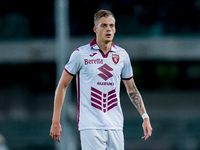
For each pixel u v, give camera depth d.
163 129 82.00
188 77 100.19
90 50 17.28
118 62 17.42
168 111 99.69
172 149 78.38
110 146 17.25
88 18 88.69
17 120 85.31
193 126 82.00
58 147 59.59
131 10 88.94
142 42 87.31
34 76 98.69
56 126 17.16
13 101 97.25
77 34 88.31
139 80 100.38
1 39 89.00
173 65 99.88
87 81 17.19
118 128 17.25
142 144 78.12
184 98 100.19
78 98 17.44
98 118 17.02
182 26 88.94
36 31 89.75
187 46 87.06
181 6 89.06
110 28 17.06
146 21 88.88
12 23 89.38
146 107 100.19
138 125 80.75
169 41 87.25
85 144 17.08
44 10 89.81
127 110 98.44
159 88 100.69
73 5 88.50
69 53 86.06
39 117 95.75
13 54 88.38
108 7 88.81
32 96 98.62
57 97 17.36
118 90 17.52
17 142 80.12
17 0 88.88
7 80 97.81
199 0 89.00
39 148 78.31
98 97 17.11
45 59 88.62
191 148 78.25
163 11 89.06
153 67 99.94
